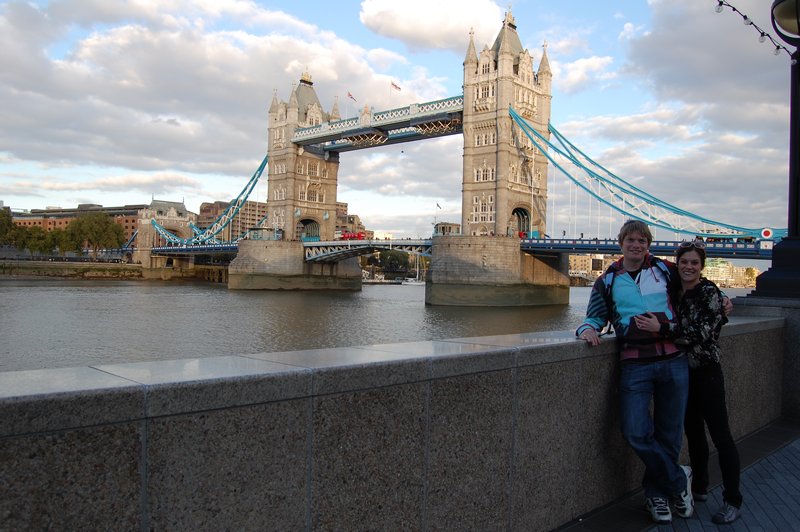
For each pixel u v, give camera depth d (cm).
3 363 3512
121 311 6662
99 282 14400
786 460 787
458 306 8800
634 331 595
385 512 421
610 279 618
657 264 612
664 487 595
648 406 594
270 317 6372
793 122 1061
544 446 546
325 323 5925
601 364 610
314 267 12950
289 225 13350
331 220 14250
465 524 476
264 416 357
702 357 616
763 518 603
